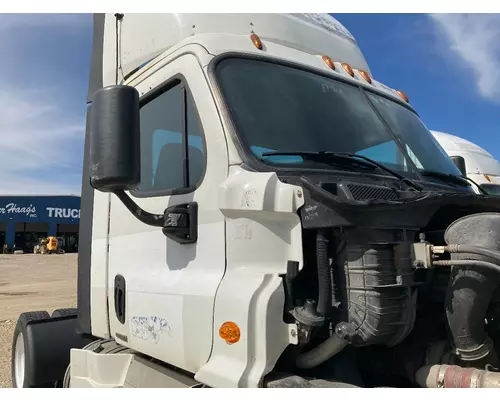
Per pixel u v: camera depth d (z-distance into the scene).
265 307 2.11
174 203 2.75
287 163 2.54
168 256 2.76
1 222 43.44
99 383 3.16
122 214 3.23
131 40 3.58
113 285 3.25
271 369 2.10
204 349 2.36
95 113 2.36
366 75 3.69
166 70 3.01
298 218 2.23
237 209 2.32
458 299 2.29
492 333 2.67
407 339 2.62
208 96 2.63
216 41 2.82
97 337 3.72
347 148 2.93
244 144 2.47
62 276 19.12
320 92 3.07
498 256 2.10
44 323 4.36
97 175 2.32
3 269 22.69
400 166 3.16
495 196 2.66
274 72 2.91
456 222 2.37
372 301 2.20
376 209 2.18
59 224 44.81
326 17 4.05
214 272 2.43
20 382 4.48
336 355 2.48
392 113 3.52
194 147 2.71
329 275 2.23
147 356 3.05
